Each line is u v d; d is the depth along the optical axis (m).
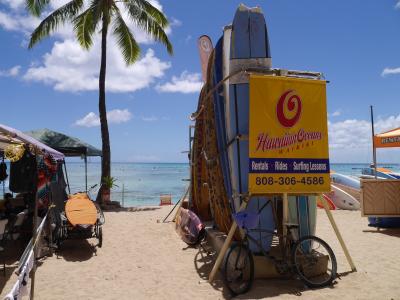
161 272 6.93
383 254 7.79
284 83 6.25
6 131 6.17
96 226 8.95
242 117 6.57
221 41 7.39
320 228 10.84
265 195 6.22
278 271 5.93
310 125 6.34
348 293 5.52
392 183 10.23
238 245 6.02
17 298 3.76
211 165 7.77
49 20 17.30
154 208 16.50
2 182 9.10
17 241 9.23
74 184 49.28
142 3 17.98
